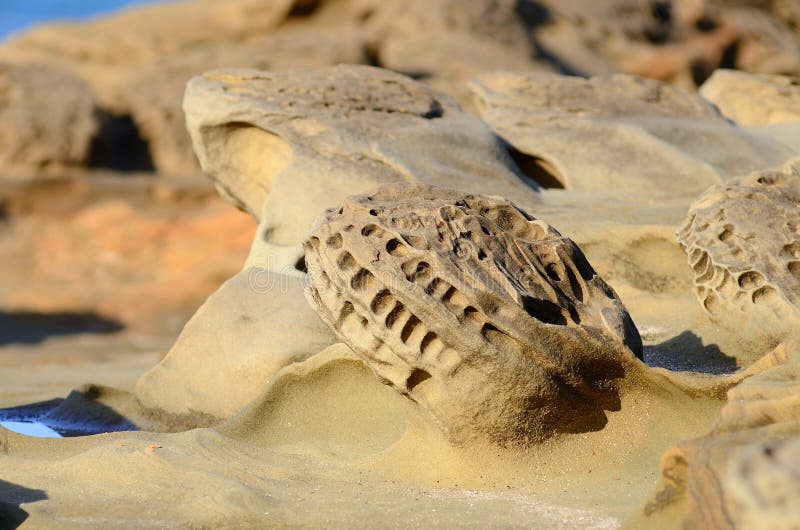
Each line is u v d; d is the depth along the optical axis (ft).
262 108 88.48
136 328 236.63
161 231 258.78
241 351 69.77
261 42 269.03
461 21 262.06
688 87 272.51
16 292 245.04
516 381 50.24
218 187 94.38
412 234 51.11
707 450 40.01
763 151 97.40
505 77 109.40
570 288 53.26
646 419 53.52
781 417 43.93
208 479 51.78
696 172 91.35
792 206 64.49
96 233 259.60
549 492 50.52
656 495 42.60
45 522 46.80
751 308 61.46
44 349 195.31
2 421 78.23
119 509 48.93
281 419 62.80
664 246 78.13
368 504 49.03
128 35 286.46
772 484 35.37
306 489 52.01
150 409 73.67
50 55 290.15
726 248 63.57
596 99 105.09
